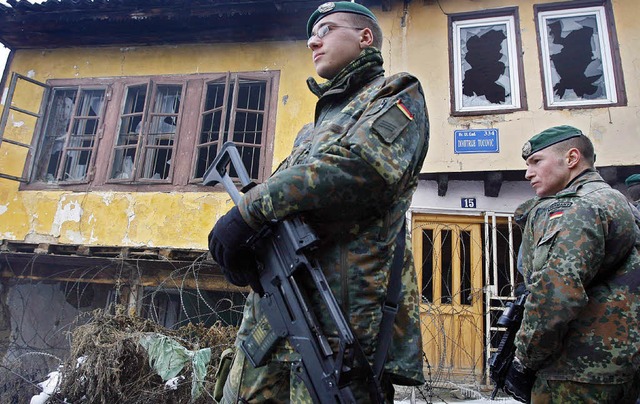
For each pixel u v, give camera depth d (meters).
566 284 1.63
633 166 5.54
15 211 6.91
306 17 6.65
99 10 6.93
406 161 1.17
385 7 6.59
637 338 1.66
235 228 1.20
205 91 7.01
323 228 1.20
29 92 7.52
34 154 7.20
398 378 1.24
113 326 3.84
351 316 1.14
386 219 1.22
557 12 6.33
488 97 6.38
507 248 6.25
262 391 1.33
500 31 6.53
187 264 6.37
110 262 6.65
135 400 3.45
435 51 6.39
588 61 6.29
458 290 5.97
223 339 4.06
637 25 6.10
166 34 7.24
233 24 6.93
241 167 1.57
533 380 1.93
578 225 1.70
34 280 7.24
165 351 3.65
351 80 1.41
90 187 6.85
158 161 7.15
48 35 7.47
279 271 1.21
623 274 1.74
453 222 6.11
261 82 6.92
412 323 1.30
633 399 1.69
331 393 1.04
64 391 3.48
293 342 1.16
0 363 4.64
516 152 5.82
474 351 5.70
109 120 7.16
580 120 5.80
